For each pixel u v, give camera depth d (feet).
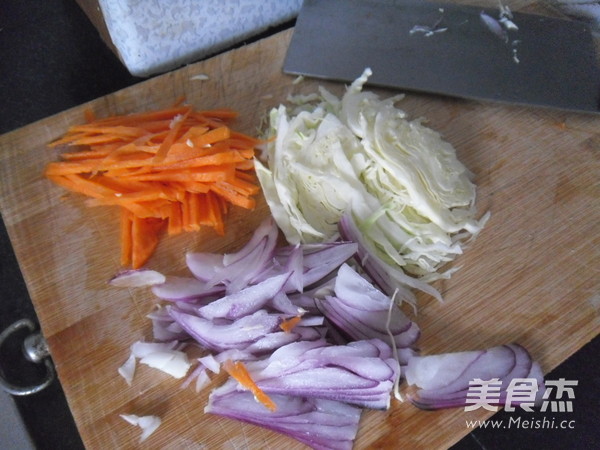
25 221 1.04
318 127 1.08
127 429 0.86
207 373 0.91
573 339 0.95
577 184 1.11
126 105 1.17
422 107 1.20
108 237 1.03
